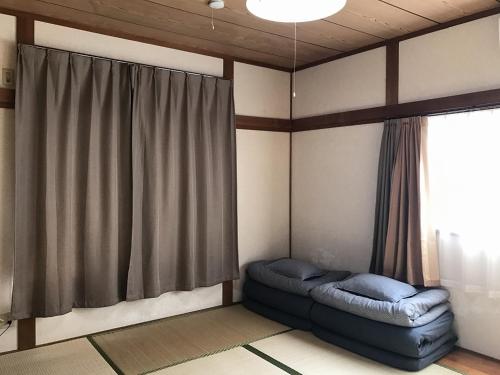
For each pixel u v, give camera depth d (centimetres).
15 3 314
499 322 318
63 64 338
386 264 376
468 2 308
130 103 368
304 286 384
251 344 347
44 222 326
